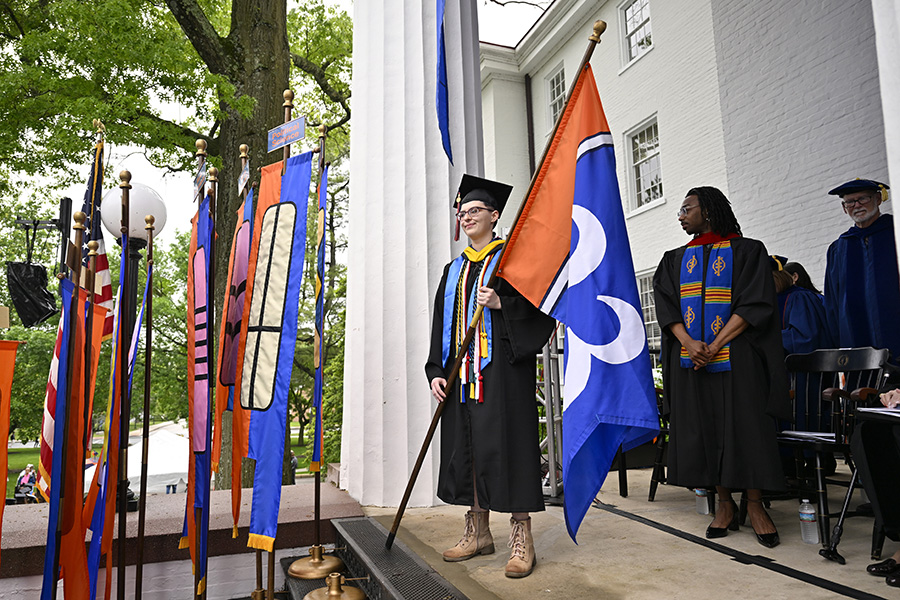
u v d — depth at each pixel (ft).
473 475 8.79
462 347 8.57
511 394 8.37
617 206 8.13
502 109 50.26
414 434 13.25
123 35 25.99
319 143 9.34
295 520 11.35
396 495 12.97
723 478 9.35
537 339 8.33
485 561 8.62
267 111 31.58
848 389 11.08
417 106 14.69
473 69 16.05
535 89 50.29
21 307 20.17
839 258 14.85
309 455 72.23
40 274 20.30
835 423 9.29
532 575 7.88
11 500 37.45
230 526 10.88
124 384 8.72
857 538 9.45
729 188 26.09
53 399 8.63
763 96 24.47
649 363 7.68
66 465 7.60
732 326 9.61
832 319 15.07
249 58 31.91
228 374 10.53
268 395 8.87
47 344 69.05
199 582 8.37
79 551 7.87
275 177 9.65
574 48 45.60
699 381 10.00
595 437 7.83
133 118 28.22
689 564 8.16
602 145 8.32
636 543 9.36
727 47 26.18
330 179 69.77
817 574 7.61
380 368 13.60
